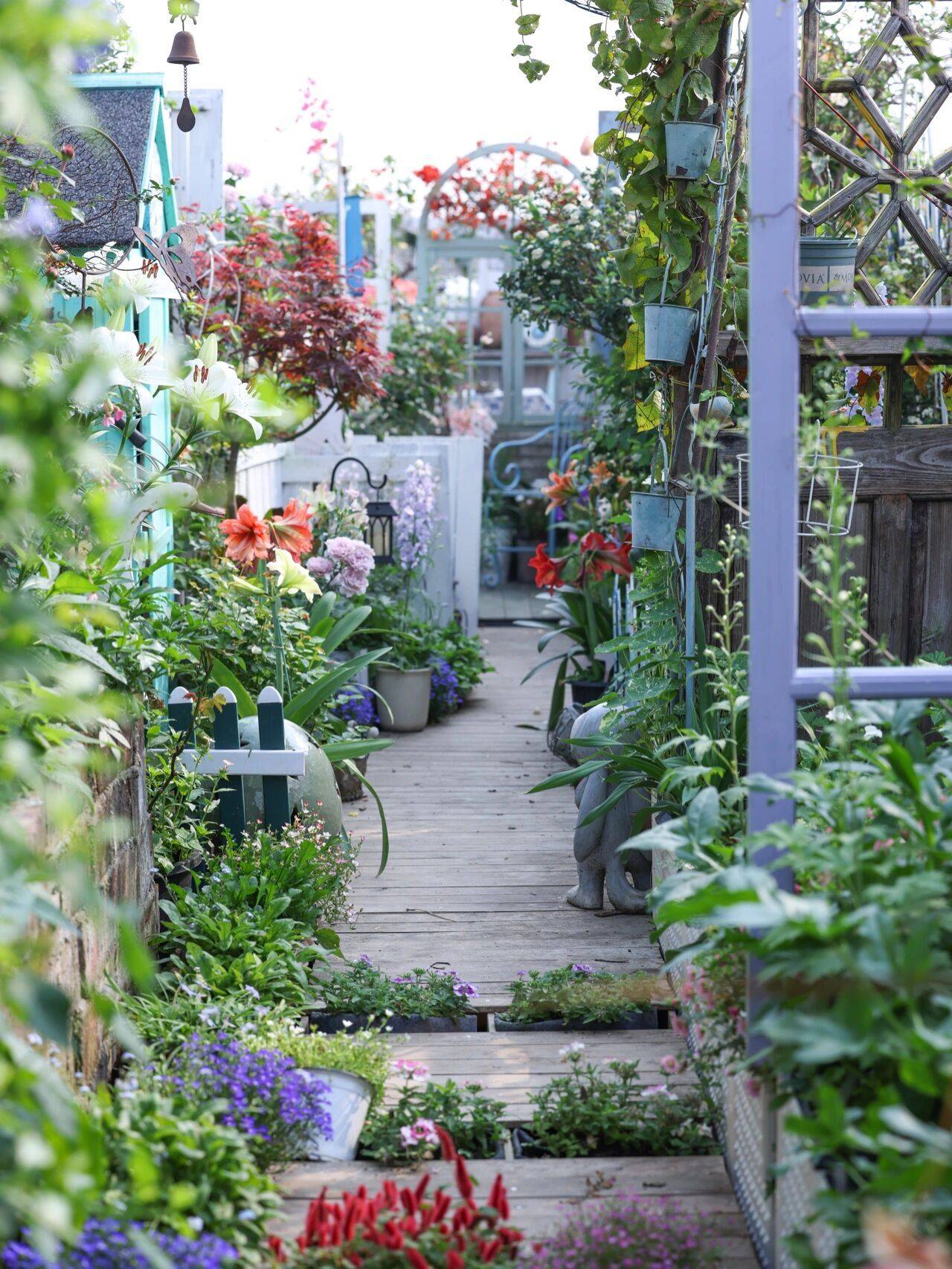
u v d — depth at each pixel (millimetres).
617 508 6297
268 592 4629
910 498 3594
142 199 3762
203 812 3660
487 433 10367
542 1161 2361
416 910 3816
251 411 3043
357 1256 1847
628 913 3791
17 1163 1398
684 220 3443
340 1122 2402
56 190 2865
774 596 2031
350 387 6492
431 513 7387
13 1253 1582
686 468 3604
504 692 7254
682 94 3373
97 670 2514
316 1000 3088
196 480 4867
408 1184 2260
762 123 1975
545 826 4746
